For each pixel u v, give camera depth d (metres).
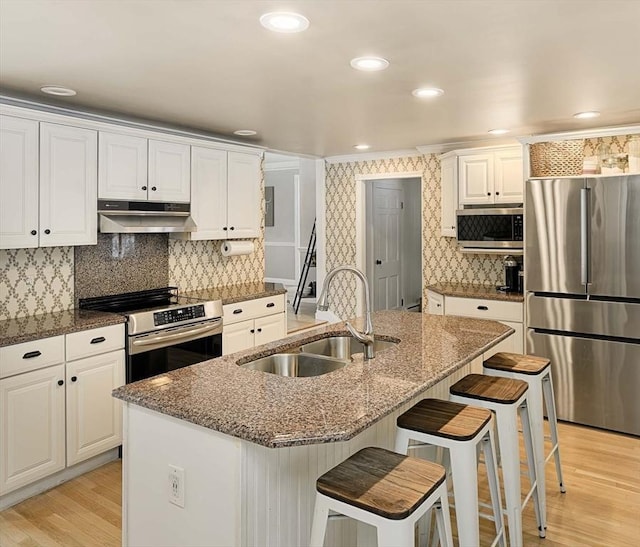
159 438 1.82
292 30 2.14
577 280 3.99
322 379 2.02
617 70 2.71
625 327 3.83
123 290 4.07
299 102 3.37
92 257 3.84
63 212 3.30
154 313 3.58
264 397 1.81
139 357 3.49
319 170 6.32
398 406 1.77
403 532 1.38
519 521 2.27
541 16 2.02
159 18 2.02
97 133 3.49
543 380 2.92
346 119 3.92
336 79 2.84
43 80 2.86
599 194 3.86
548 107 3.54
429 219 5.58
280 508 1.78
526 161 4.31
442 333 2.90
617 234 3.81
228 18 2.01
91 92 3.11
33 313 3.47
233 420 1.59
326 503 1.50
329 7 1.92
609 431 3.94
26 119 3.08
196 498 1.71
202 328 3.95
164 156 3.96
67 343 3.07
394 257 7.33
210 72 2.70
